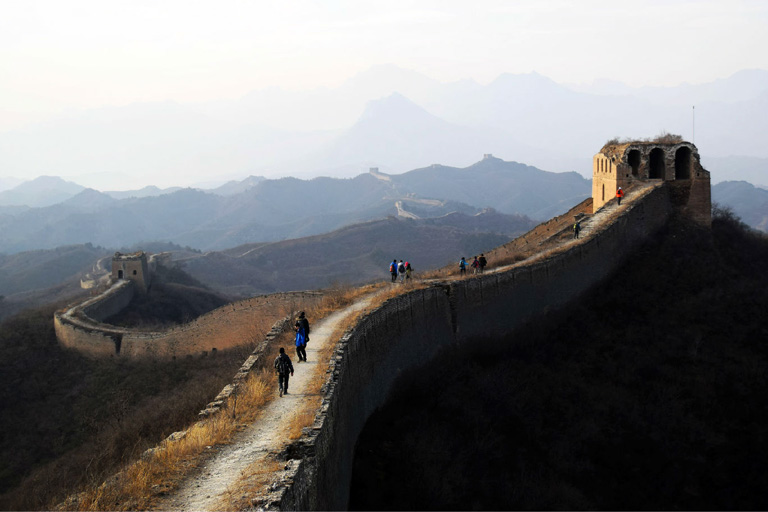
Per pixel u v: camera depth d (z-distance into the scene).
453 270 40.34
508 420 28.97
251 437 13.82
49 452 36.06
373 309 25.41
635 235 43.38
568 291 39.12
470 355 33.00
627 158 45.78
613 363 34.78
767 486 27.14
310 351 21.38
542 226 54.38
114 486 11.55
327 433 14.41
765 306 38.28
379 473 21.23
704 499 26.45
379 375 24.91
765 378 33.28
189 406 26.91
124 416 33.56
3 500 25.02
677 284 40.47
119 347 49.62
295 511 10.77
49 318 57.59
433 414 26.95
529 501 24.09
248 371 19.09
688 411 31.48
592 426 29.80
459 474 23.58
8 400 44.06
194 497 10.91
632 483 26.95
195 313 78.62
